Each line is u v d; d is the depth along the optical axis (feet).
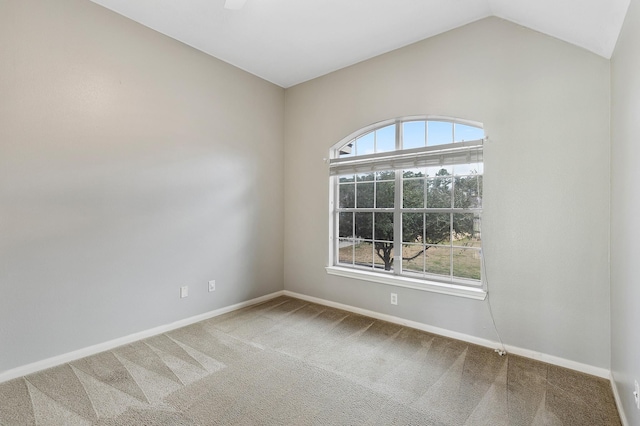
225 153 11.69
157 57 9.73
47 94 7.64
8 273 7.17
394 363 8.06
